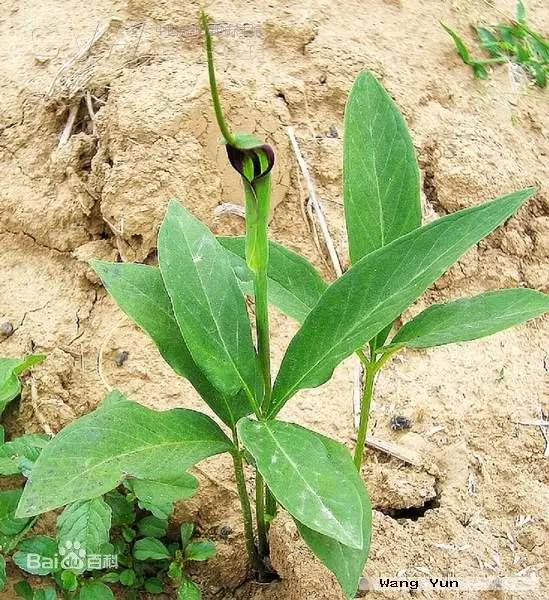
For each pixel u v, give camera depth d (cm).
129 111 57
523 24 73
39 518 50
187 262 43
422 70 65
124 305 44
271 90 60
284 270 47
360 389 55
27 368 52
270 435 42
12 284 56
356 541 38
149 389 54
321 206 58
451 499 52
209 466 52
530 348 58
